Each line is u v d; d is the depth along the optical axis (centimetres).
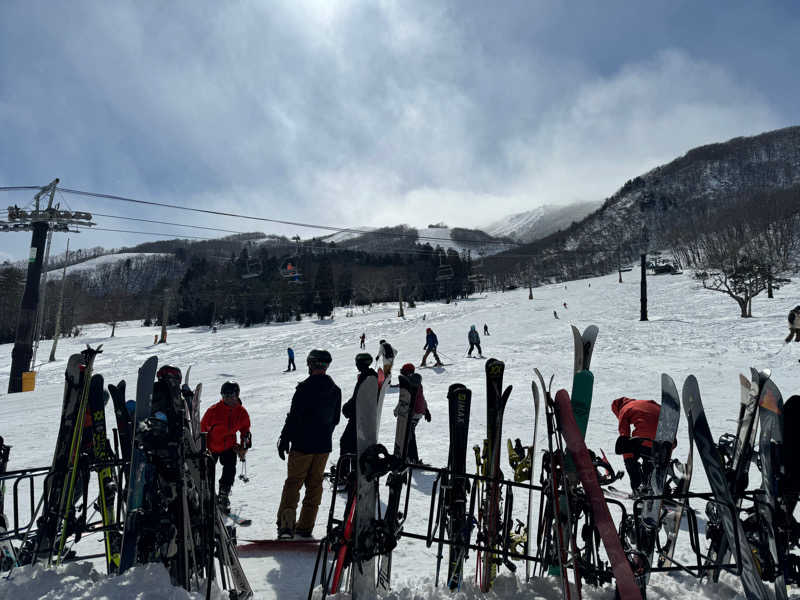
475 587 296
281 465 696
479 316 5272
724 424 844
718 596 283
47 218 2923
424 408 646
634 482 377
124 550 281
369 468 271
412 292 11012
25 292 2922
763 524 277
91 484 528
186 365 3991
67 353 5281
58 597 257
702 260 9000
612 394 1234
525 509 468
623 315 4094
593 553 296
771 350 1739
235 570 291
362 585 277
